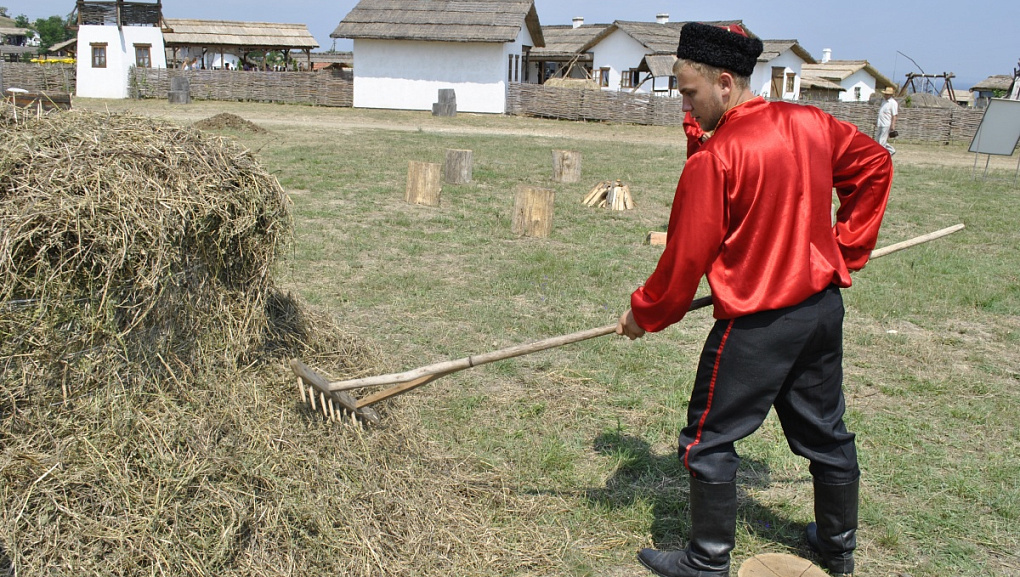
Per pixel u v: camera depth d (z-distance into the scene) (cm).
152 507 258
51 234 252
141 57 3403
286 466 290
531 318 607
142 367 277
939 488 379
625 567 314
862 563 322
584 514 346
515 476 371
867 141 279
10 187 260
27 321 253
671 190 1363
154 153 286
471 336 561
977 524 350
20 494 247
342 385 302
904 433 437
